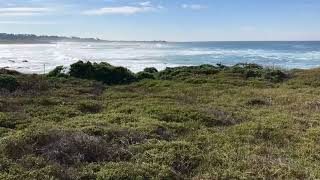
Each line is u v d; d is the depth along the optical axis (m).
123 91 23.11
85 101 18.38
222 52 98.19
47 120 14.75
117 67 27.92
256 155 10.73
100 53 93.31
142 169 9.29
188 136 12.80
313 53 91.06
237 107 18.34
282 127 13.98
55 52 98.94
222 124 15.00
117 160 10.30
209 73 30.80
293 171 9.51
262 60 67.69
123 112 16.45
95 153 10.46
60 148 10.35
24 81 22.50
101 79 27.05
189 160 10.30
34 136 10.82
